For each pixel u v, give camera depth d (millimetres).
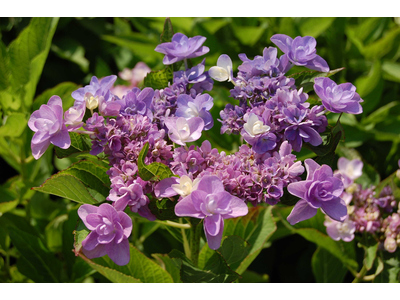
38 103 574
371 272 523
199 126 393
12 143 591
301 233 510
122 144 391
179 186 371
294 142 390
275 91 400
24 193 551
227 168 380
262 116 390
